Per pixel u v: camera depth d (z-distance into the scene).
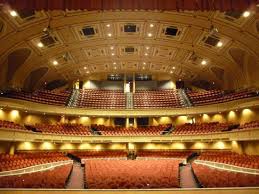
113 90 28.67
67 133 21.56
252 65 20.09
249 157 15.52
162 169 13.37
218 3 8.04
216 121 23.14
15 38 16.27
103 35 18.36
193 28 16.83
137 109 24.38
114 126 25.03
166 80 29.44
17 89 21.31
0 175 10.94
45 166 14.64
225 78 24.61
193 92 27.23
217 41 17.97
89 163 15.74
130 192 9.15
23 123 21.56
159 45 20.09
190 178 13.76
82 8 8.02
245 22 14.92
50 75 24.83
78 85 29.00
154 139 22.00
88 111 24.03
